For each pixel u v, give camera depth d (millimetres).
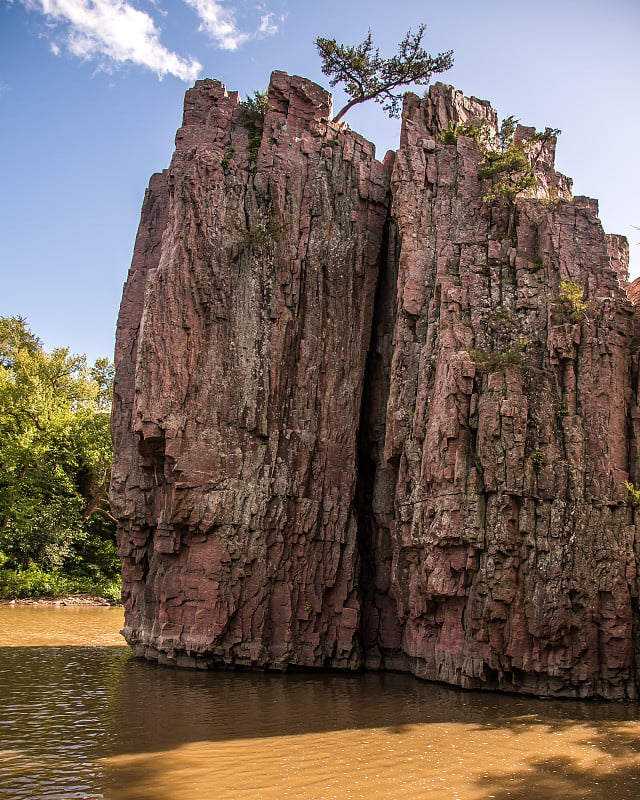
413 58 38219
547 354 25812
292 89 33719
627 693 22688
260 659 27156
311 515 29062
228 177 31594
